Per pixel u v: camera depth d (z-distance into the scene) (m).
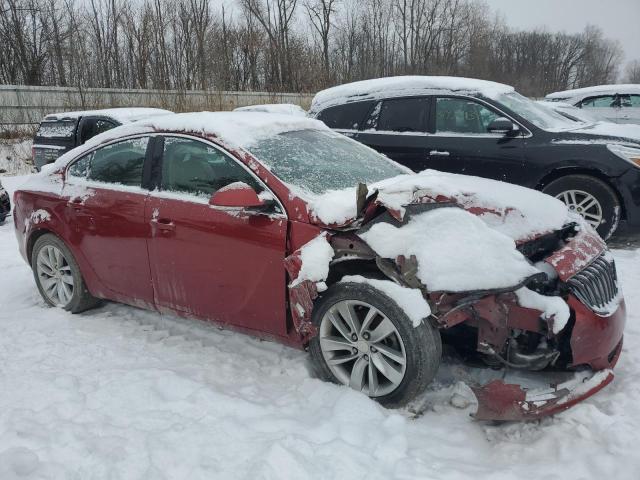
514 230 3.11
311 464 2.45
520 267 2.74
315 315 3.12
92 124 9.76
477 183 3.58
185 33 27.66
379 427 2.74
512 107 6.58
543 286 2.90
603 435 2.61
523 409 2.66
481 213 3.16
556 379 3.05
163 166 3.79
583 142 6.07
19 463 2.51
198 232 3.48
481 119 6.64
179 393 3.12
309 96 25.48
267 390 3.21
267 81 31.62
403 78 7.37
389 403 2.94
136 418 2.87
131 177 3.96
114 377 3.30
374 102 7.31
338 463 2.45
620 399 2.92
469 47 44.66
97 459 2.54
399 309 2.78
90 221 4.09
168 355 3.69
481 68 45.03
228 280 3.41
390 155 7.08
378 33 38.00
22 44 24.81
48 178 4.53
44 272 4.62
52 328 4.17
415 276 2.78
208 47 28.48
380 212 3.07
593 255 3.12
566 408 2.68
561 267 2.86
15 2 24.44
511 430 2.77
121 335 4.01
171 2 27.66
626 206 5.91
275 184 3.28
